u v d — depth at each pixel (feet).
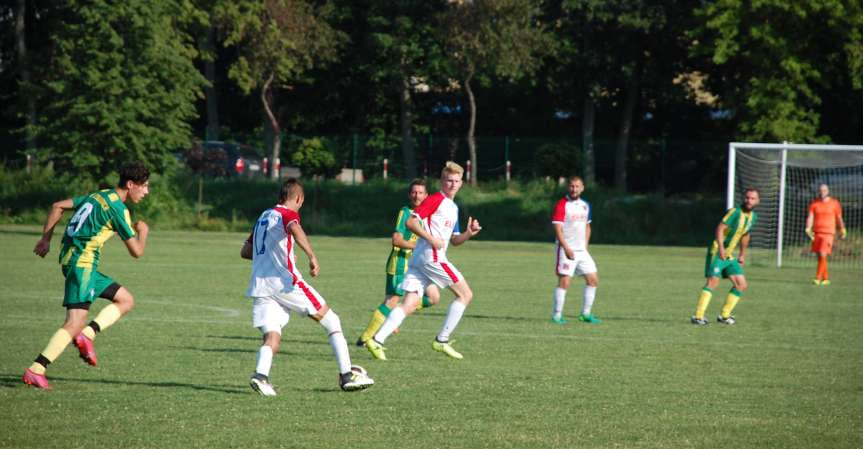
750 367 112.68
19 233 372.38
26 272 223.51
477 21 504.84
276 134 562.25
